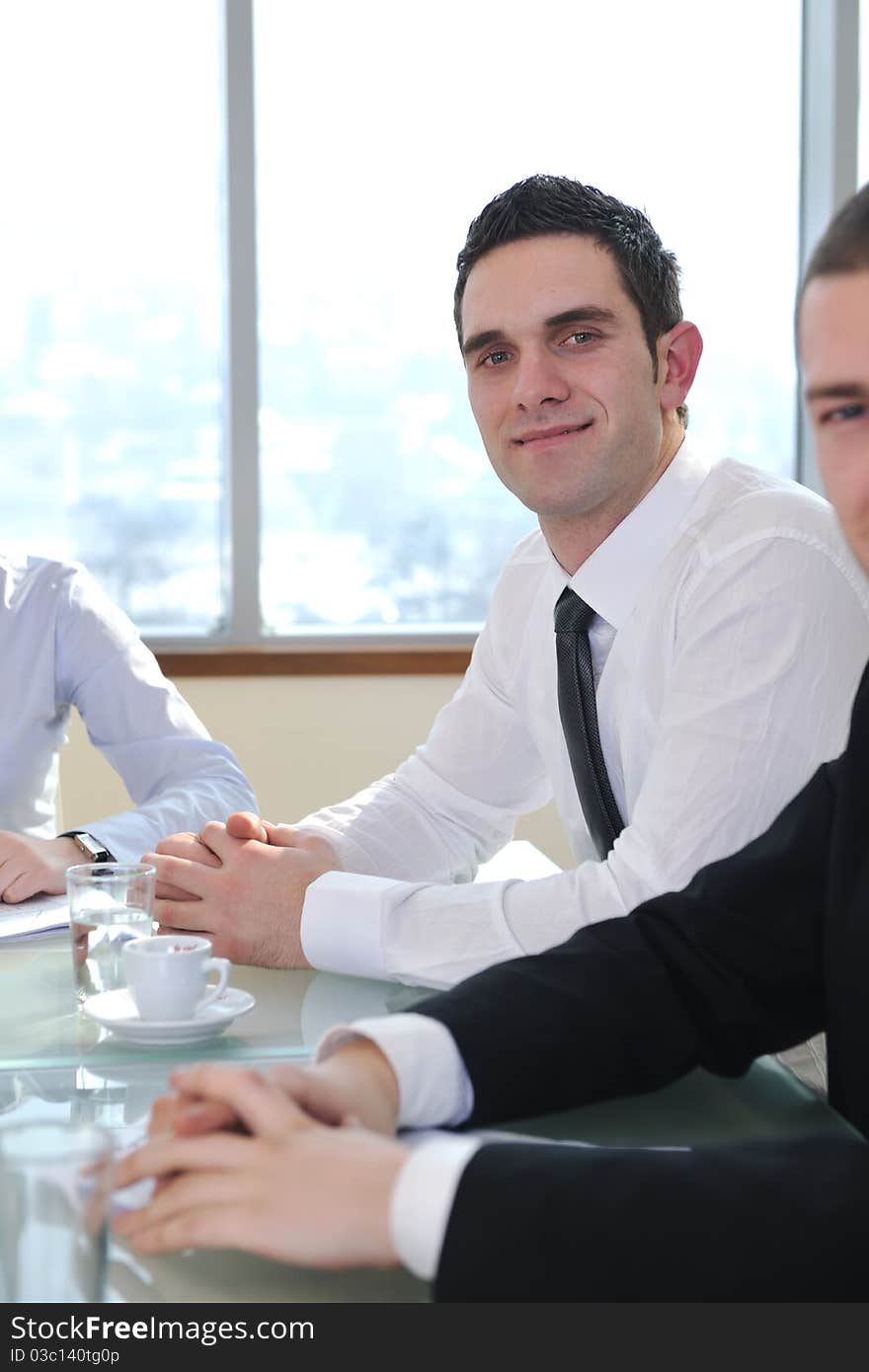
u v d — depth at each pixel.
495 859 1.81
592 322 1.43
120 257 3.60
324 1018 1.17
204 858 1.39
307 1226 0.73
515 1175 0.74
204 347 3.65
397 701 3.58
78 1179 0.65
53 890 1.58
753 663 1.33
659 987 1.01
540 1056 0.95
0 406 3.60
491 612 1.76
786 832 1.09
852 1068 0.97
